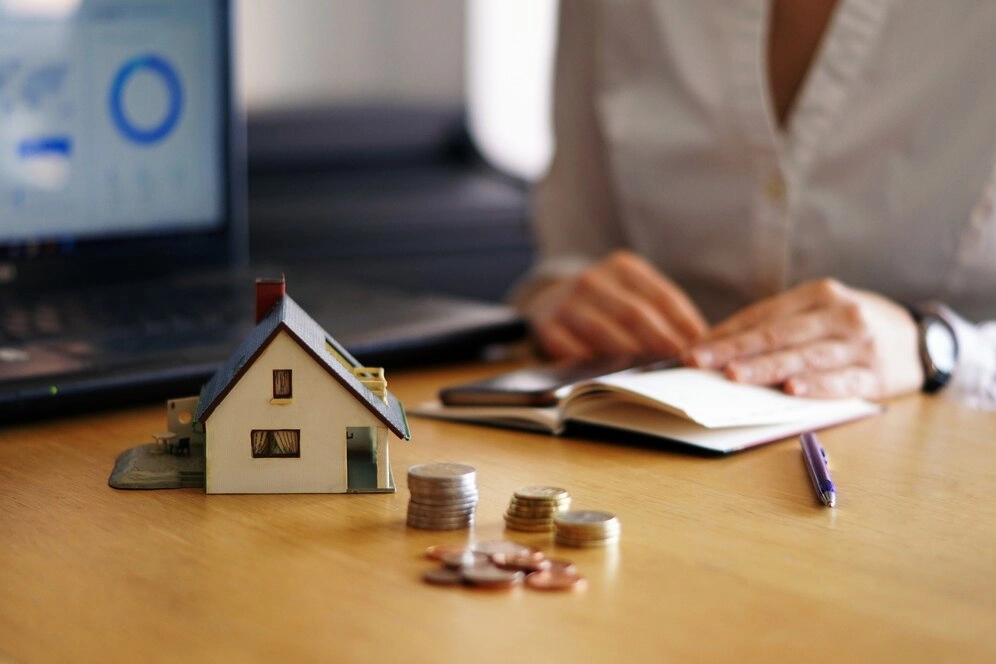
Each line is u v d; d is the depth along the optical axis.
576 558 0.54
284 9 2.24
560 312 1.08
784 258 1.23
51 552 0.55
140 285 1.12
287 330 0.62
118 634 0.45
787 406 0.83
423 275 2.08
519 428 0.81
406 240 2.05
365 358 0.94
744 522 0.60
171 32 1.12
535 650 0.44
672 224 1.32
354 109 2.30
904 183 1.16
